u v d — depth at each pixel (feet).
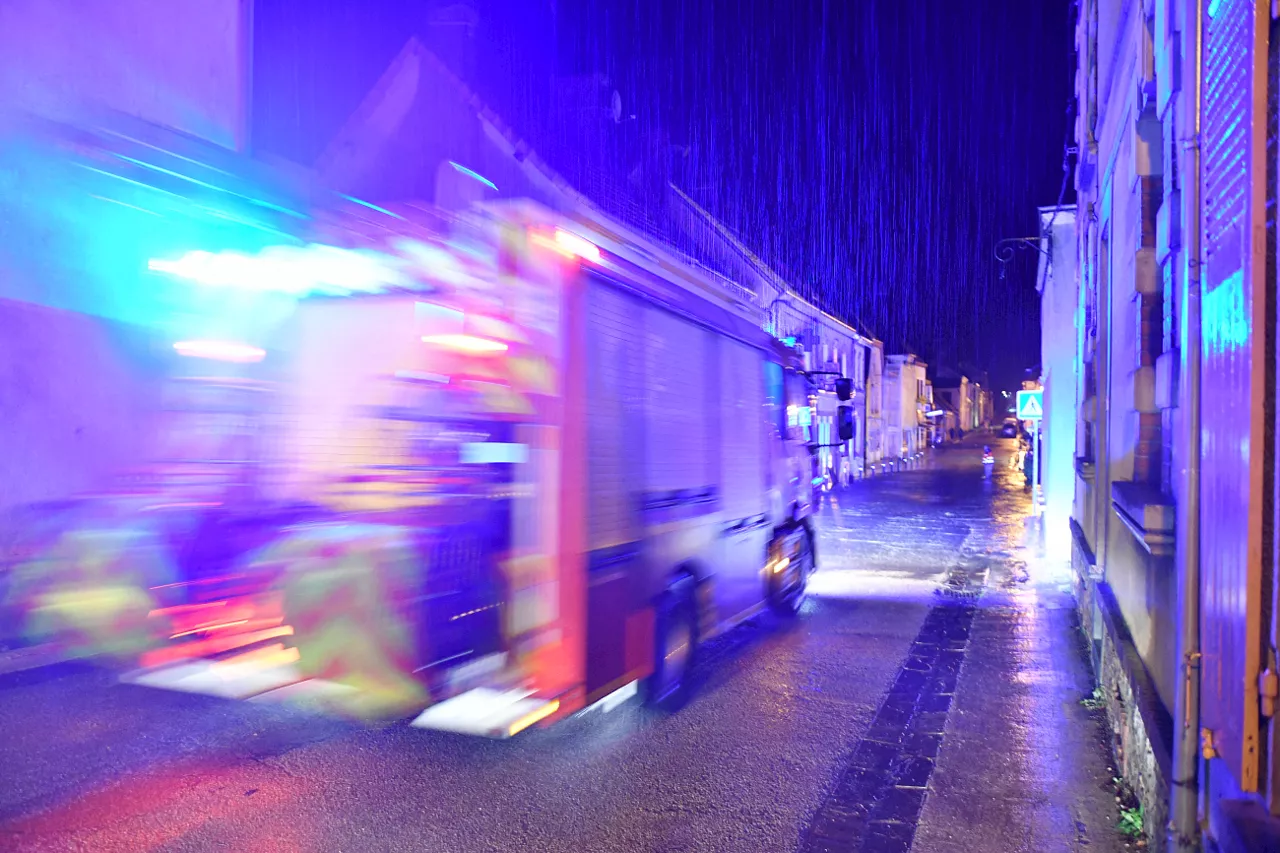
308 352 19.69
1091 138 31.30
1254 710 8.64
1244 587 8.79
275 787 16.46
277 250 19.45
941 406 305.32
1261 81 8.48
